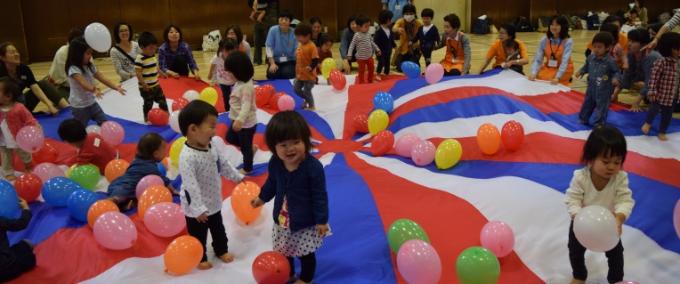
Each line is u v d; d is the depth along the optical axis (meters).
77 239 3.23
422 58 9.56
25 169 4.60
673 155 4.29
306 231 2.66
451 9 14.04
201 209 2.75
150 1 11.25
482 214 3.40
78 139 4.25
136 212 3.65
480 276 2.48
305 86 5.82
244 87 4.11
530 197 3.49
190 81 6.96
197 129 2.75
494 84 5.59
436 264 2.52
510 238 2.90
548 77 6.35
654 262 2.94
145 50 5.65
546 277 2.85
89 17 10.80
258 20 9.41
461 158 4.37
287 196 2.60
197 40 11.88
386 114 5.03
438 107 5.10
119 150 4.99
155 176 3.69
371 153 4.66
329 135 5.29
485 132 4.25
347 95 6.08
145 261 3.04
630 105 5.68
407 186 3.86
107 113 6.02
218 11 11.90
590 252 3.02
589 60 4.86
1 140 4.44
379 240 3.17
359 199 3.66
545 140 4.34
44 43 10.46
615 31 6.30
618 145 2.39
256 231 3.38
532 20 14.58
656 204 3.38
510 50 6.56
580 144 4.28
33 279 2.88
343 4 12.84
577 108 5.29
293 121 2.44
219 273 2.92
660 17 14.19
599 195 2.60
